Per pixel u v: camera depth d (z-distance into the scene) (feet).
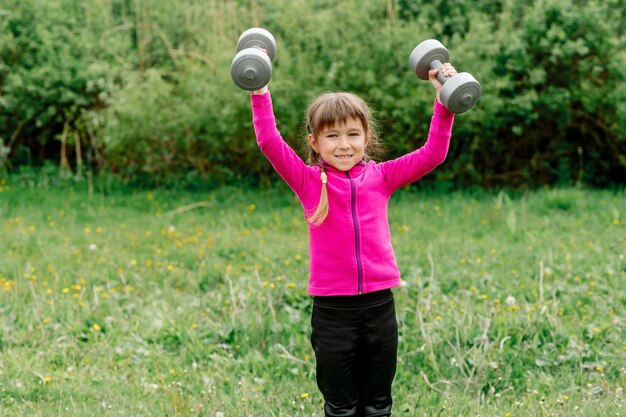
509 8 29.19
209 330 14.46
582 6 29.35
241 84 8.83
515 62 28.50
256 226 25.03
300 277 17.70
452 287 17.03
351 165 9.31
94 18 35.17
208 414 10.86
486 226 23.31
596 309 15.15
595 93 28.78
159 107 31.01
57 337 14.43
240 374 12.81
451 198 28.53
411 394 11.81
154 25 35.35
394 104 28.30
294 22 30.40
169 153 31.76
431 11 31.14
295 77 29.19
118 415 10.85
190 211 27.68
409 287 16.67
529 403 11.24
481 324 13.71
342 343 9.20
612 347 13.15
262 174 31.60
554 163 31.63
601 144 30.76
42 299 16.35
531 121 30.25
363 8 29.53
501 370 12.30
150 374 12.78
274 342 13.97
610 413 10.53
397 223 24.52
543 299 15.47
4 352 13.60
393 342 9.41
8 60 34.14
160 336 14.40
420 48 9.68
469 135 30.22
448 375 12.39
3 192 30.37
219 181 31.65
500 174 31.48
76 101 33.42
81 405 11.36
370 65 28.81
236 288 16.71
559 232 22.38
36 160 36.42
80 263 19.88
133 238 22.80
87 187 32.07
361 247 9.16
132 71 34.27
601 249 19.56
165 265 19.75
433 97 27.99
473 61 28.09
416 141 29.17
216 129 29.71
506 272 18.06
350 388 9.43
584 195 27.07
